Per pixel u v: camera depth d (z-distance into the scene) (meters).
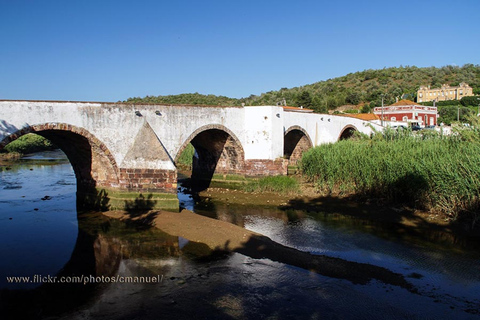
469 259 11.05
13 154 47.19
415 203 16.02
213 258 11.26
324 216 16.23
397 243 12.48
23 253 11.82
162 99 90.12
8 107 13.73
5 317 7.90
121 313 8.07
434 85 90.38
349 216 16.09
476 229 13.52
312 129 29.97
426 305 8.34
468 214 14.03
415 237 13.08
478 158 13.91
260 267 10.51
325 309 8.18
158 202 17.33
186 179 28.70
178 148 19.56
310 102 70.50
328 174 20.50
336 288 9.17
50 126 14.87
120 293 9.01
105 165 17.27
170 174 17.45
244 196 21.12
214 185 25.55
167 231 14.00
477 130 17.41
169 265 10.74
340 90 97.88
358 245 12.34
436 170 14.95
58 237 13.41
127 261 11.09
